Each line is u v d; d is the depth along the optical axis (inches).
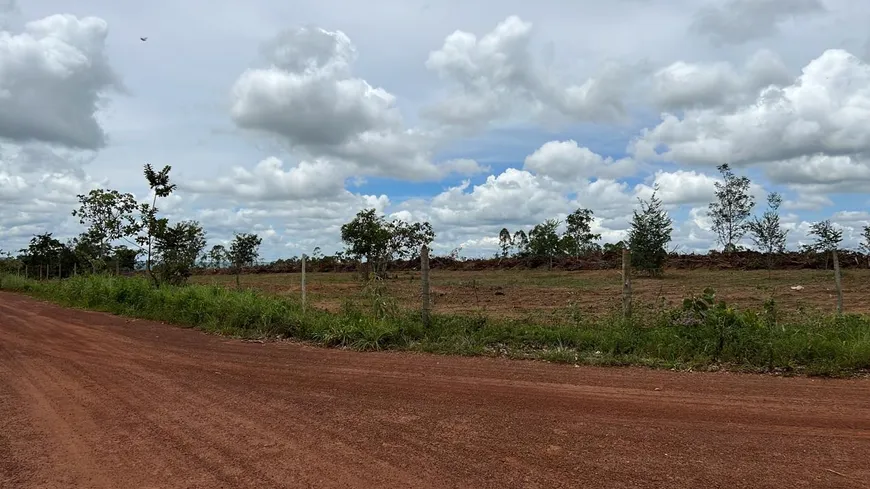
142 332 450.9
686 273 1286.9
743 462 163.0
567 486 146.6
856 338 325.4
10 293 1023.6
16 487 149.6
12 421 208.4
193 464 164.9
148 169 717.3
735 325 341.1
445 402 230.5
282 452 173.8
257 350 364.8
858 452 171.0
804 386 257.8
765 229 1182.9
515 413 213.9
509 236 1975.9
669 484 147.9
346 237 1051.3
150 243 719.7
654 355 326.0
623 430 192.9
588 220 1787.6
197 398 239.9
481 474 155.1
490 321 422.3
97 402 234.2
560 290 901.2
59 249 1393.9
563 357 321.4
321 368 303.6
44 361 325.1
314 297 769.6
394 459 166.9
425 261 404.8
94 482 152.8
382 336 374.6
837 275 400.8
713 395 240.7
